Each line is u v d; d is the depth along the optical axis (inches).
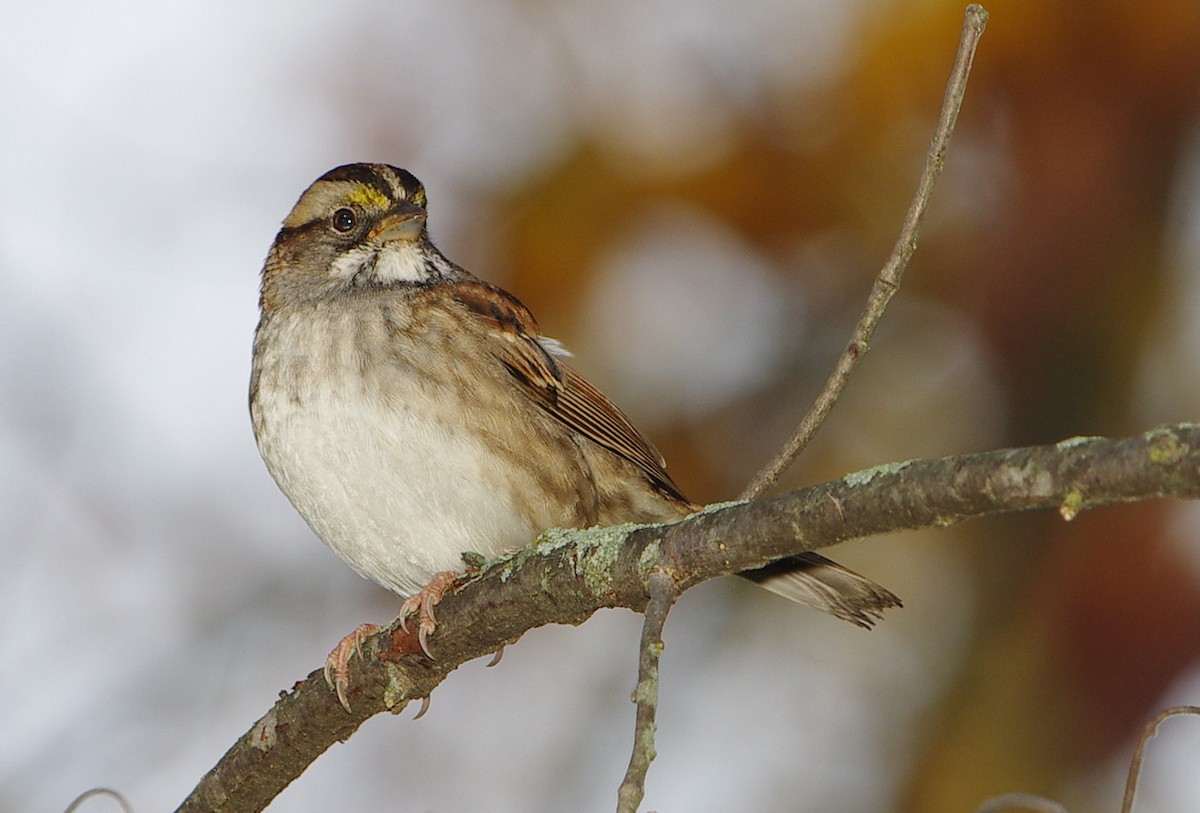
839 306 510.6
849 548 539.5
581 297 466.6
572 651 551.8
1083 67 455.8
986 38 451.2
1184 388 515.8
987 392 520.7
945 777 494.0
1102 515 495.5
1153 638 483.5
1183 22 448.1
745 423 514.3
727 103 470.3
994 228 487.5
